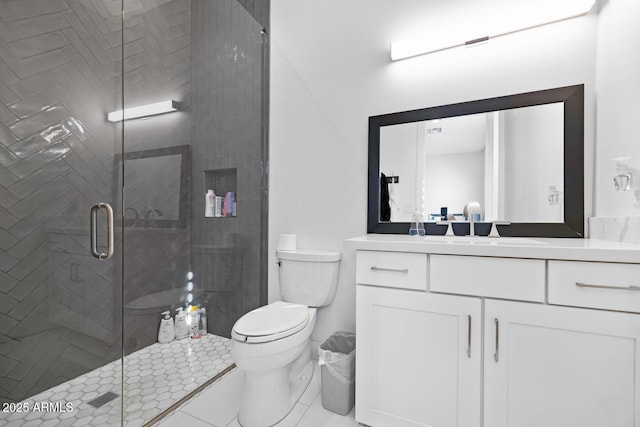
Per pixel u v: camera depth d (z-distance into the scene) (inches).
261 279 82.9
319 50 75.9
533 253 37.7
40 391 53.2
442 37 60.9
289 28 79.7
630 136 43.7
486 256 41.2
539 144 56.3
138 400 57.9
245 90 84.9
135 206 73.5
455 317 43.0
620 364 34.8
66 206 56.7
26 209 51.8
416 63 65.7
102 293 62.5
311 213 76.5
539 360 38.4
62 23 57.1
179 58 86.3
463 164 62.2
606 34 49.4
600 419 35.6
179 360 73.7
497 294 40.5
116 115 65.8
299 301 69.3
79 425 49.8
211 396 60.9
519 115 57.9
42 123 53.7
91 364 60.2
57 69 56.0
